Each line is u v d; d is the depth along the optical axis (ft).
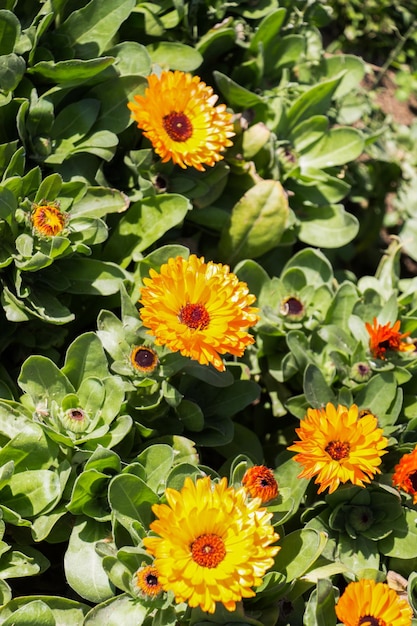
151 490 3.15
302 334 3.50
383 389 3.45
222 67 3.85
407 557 3.34
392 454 3.46
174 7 3.68
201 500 3.03
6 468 3.09
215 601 3.04
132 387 3.27
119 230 3.51
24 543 3.22
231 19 3.73
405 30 4.83
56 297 3.43
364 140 3.85
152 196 3.50
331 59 4.03
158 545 2.99
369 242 4.32
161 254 3.42
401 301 3.71
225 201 3.74
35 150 3.42
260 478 3.17
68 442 3.17
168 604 3.08
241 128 3.67
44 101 3.39
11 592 3.27
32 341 3.39
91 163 3.51
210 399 3.47
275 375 3.58
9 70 3.32
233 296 3.22
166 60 3.67
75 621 3.15
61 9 3.47
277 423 3.66
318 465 3.20
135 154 3.53
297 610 3.23
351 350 3.54
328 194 3.87
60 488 3.18
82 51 3.51
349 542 3.37
